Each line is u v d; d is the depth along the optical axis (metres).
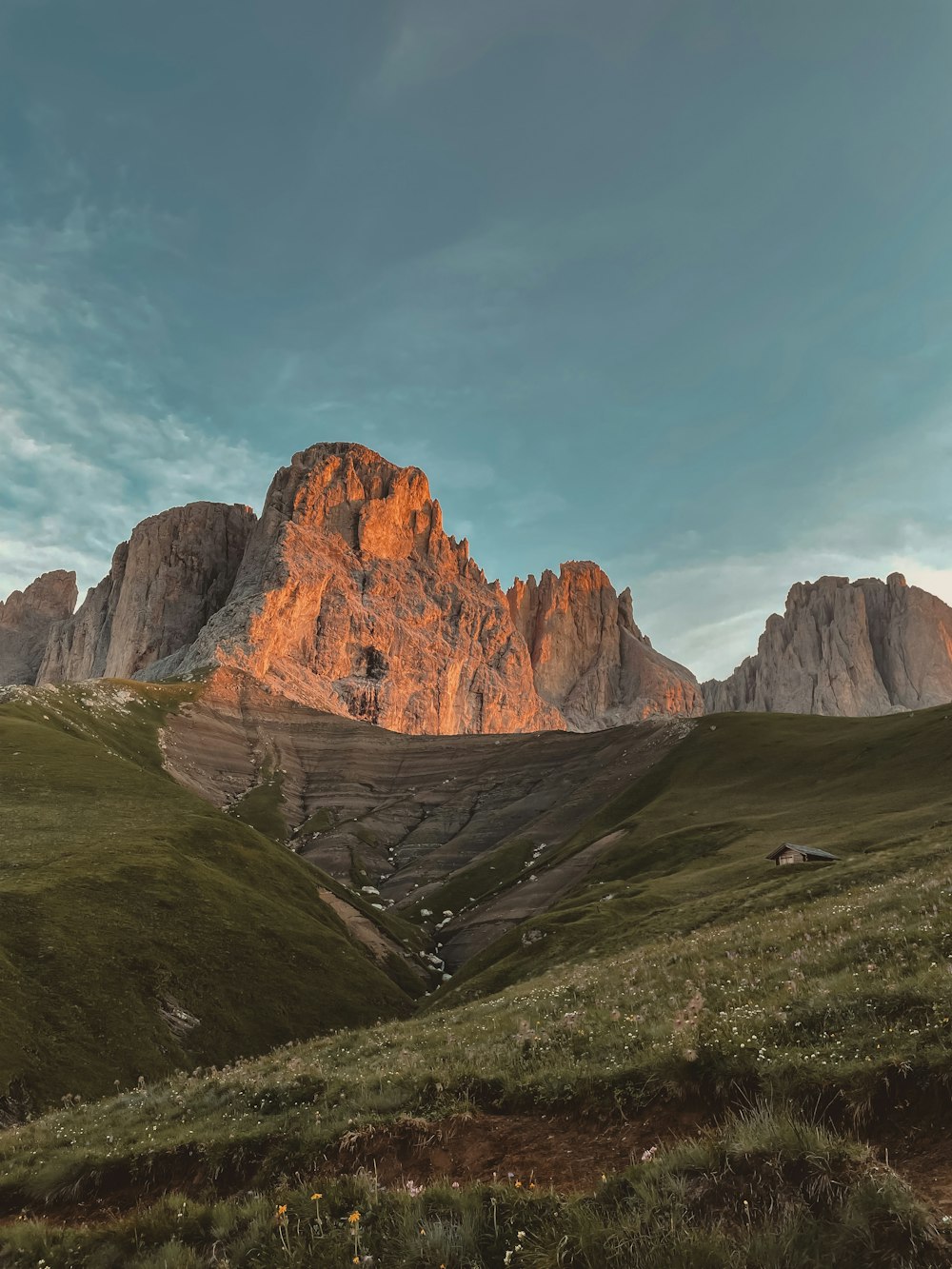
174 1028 55.50
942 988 13.16
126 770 110.44
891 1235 7.73
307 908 89.12
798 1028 13.77
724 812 101.38
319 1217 11.41
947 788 81.94
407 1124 14.34
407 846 161.75
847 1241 7.88
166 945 63.28
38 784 96.56
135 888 69.44
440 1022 30.34
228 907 73.62
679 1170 9.68
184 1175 16.39
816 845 65.81
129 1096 27.22
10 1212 17.53
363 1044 27.36
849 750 114.50
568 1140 12.85
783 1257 7.96
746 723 152.50
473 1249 9.65
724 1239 8.37
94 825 85.25
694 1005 17.77
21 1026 47.72
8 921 58.41
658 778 133.12
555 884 99.44
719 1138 10.32
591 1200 9.84
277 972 67.88
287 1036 61.22
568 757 191.38
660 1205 9.16
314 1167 14.33
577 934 55.94
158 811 94.75
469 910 114.38
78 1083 45.81
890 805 81.31
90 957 57.62
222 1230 12.27
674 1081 12.76
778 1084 11.53
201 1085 23.75
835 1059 11.80
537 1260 8.95
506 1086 15.05
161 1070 50.59
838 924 24.12
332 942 78.75
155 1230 13.01
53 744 115.62
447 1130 14.05
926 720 115.06
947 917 19.09
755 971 20.88
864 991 14.36
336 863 150.12
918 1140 9.91
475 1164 12.88
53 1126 24.94
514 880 116.12
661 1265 8.23
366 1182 12.18
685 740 153.75
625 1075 13.68
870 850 56.84
